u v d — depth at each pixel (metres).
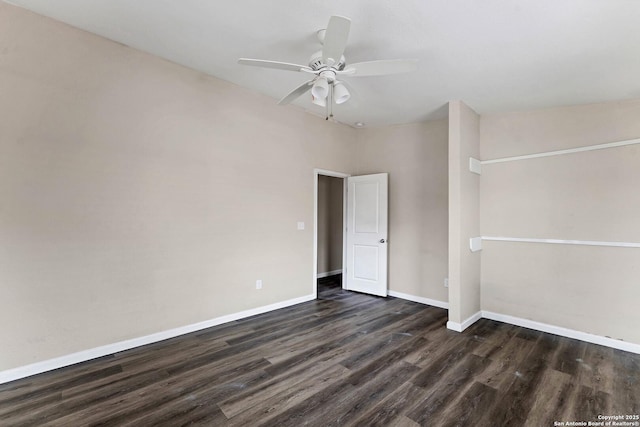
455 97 3.37
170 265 2.99
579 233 3.17
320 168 4.50
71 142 2.44
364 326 3.40
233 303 3.50
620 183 2.97
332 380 2.29
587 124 3.16
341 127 4.81
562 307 3.25
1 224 2.17
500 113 3.70
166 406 1.96
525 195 3.50
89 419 1.83
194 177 3.15
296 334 3.15
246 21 2.22
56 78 2.38
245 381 2.27
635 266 2.87
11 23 2.20
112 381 2.24
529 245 3.46
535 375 2.40
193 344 2.88
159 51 2.77
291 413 1.91
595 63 2.50
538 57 2.48
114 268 2.66
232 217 3.47
